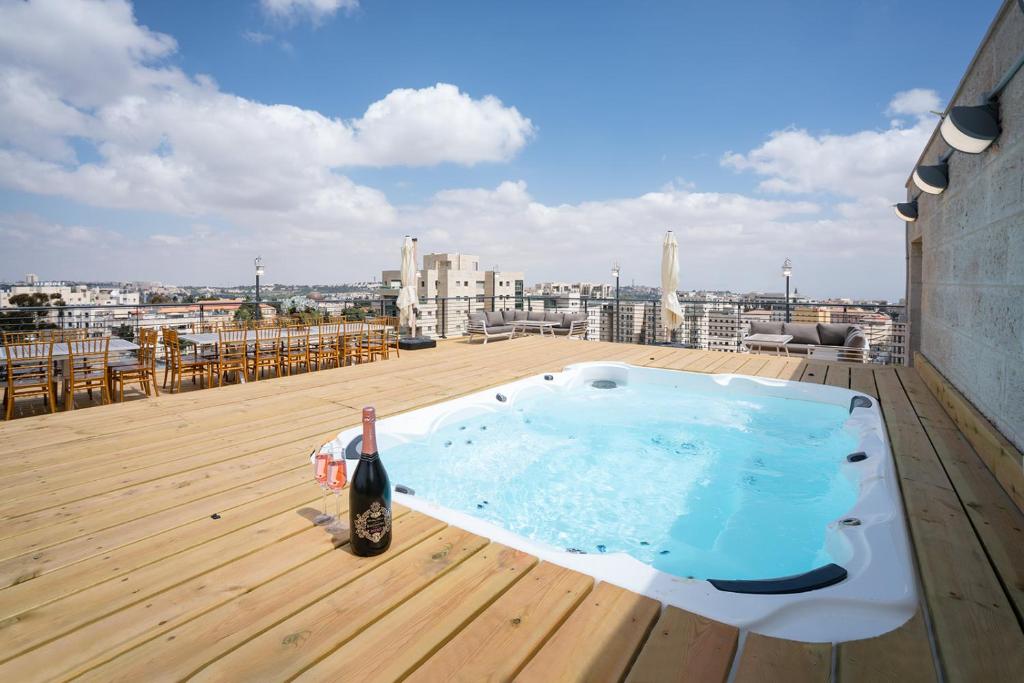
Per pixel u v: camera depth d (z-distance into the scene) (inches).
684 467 151.2
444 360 261.9
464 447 165.3
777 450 163.2
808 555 103.9
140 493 94.3
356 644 52.6
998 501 92.2
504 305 469.1
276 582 64.6
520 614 57.9
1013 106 102.1
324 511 86.7
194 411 157.8
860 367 235.1
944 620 57.4
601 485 139.6
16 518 83.5
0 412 190.7
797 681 47.4
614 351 292.7
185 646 52.6
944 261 174.1
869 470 109.0
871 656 51.2
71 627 55.8
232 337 241.9
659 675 47.9
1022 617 58.1
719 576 97.9
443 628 55.1
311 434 133.8
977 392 129.7
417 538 76.5
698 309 370.3
